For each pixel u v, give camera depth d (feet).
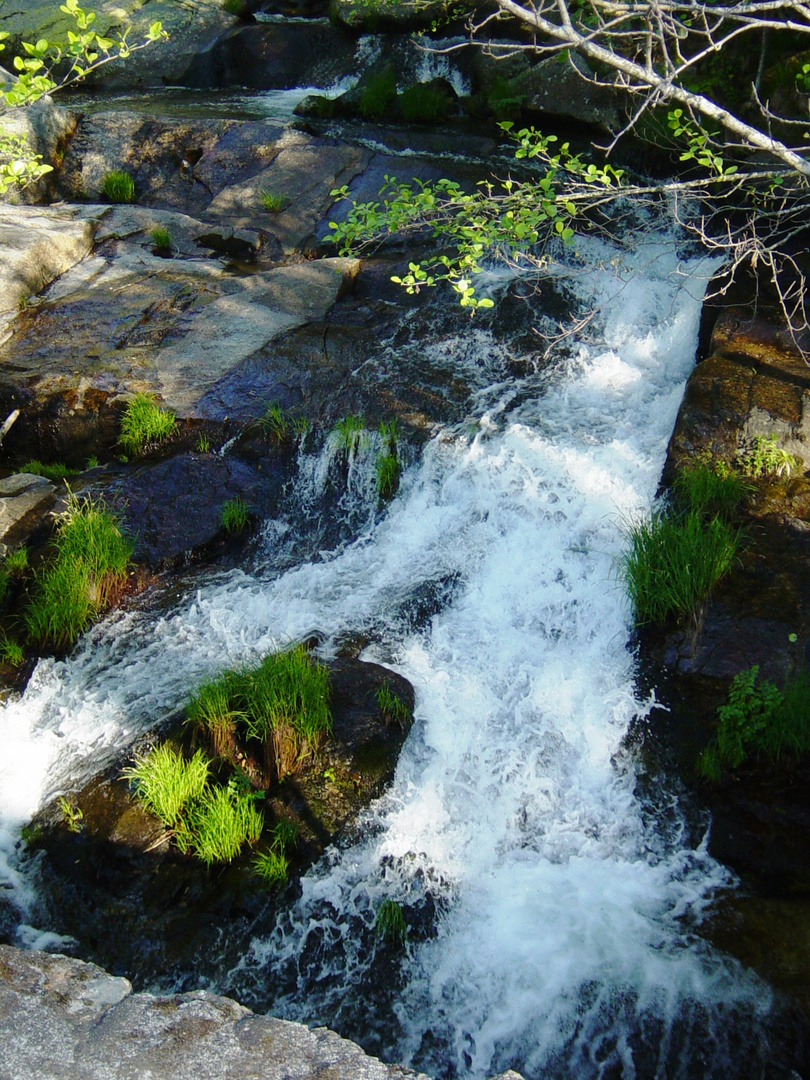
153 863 17.25
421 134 43.91
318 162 41.06
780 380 25.67
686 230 33.96
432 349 31.14
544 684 21.15
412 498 26.66
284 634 22.85
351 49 51.72
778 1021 14.84
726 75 36.11
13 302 33.50
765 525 22.31
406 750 19.58
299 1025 10.12
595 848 18.21
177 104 50.96
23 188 40.73
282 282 34.35
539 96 41.78
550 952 16.38
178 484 26.84
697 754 18.89
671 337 30.66
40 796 19.17
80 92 54.60
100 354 31.14
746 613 20.48
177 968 16.22
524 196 21.40
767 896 16.65
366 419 27.96
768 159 33.47
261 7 58.54
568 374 29.94
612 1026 15.35
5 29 56.44
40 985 10.57
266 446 27.71
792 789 17.92
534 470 25.70
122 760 19.19
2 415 30.01
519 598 23.41
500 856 18.22
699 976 15.66
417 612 23.50
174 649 22.61
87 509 25.80
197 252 37.47
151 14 57.67
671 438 24.82
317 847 17.62
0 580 23.57
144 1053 9.58
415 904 17.29
